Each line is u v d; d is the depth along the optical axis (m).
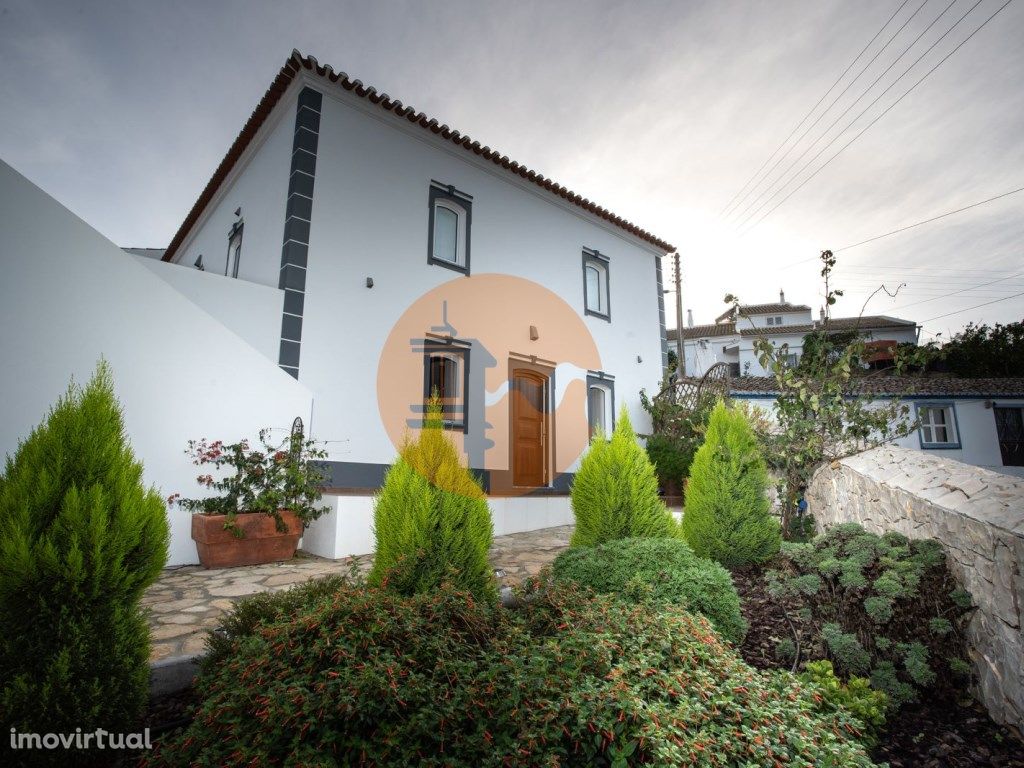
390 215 8.75
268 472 5.79
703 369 28.53
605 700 1.99
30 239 4.67
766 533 4.65
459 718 1.91
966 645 3.07
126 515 2.25
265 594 3.17
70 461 2.25
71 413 2.36
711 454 5.03
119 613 2.18
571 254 11.99
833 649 3.05
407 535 3.08
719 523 4.69
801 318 30.88
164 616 3.74
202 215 11.61
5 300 4.49
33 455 2.23
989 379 19.94
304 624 2.17
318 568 5.39
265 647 2.14
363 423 7.88
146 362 5.41
